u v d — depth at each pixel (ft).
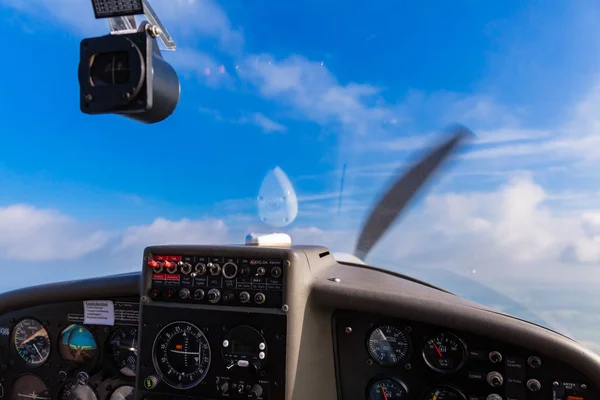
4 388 2.11
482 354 1.61
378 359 1.71
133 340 1.96
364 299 1.61
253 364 1.53
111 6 1.04
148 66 1.00
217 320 1.58
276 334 1.52
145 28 1.04
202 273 1.61
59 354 2.03
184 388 1.60
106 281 1.94
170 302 1.64
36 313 2.06
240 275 1.58
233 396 1.55
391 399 1.69
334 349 1.74
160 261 1.65
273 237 1.72
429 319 1.58
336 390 1.74
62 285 2.00
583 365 1.47
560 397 1.52
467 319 1.55
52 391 2.04
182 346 1.61
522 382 1.56
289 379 1.51
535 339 1.50
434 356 1.65
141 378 1.65
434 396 1.64
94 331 1.99
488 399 1.59
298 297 1.54
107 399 1.99
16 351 2.09
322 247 1.89
